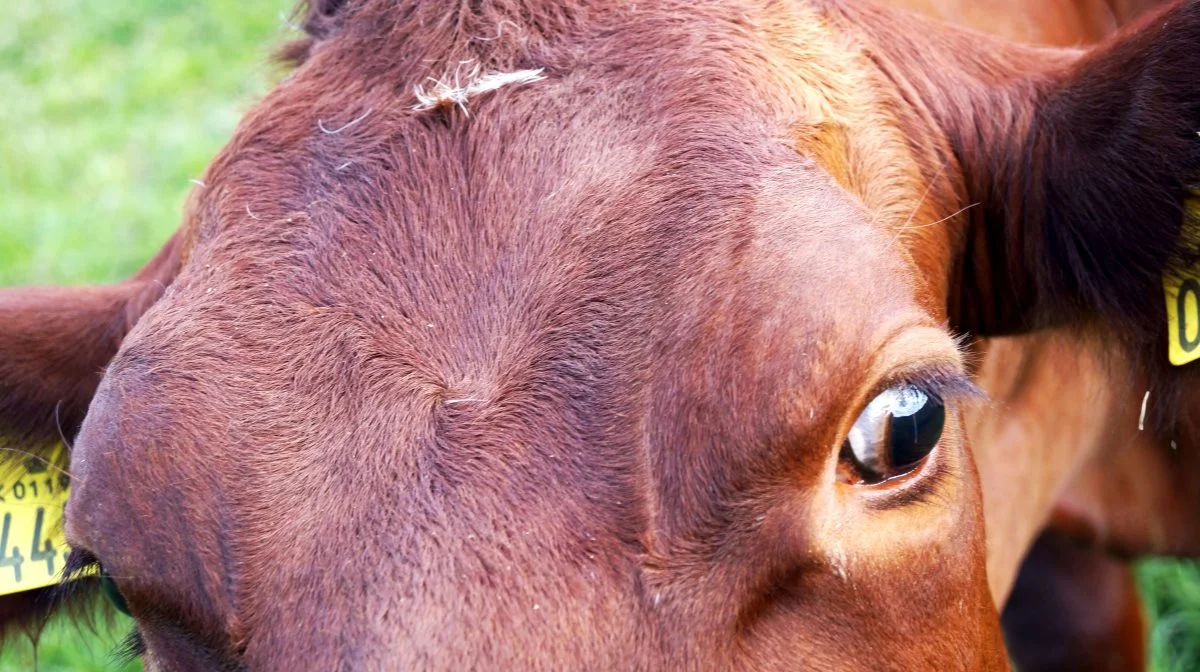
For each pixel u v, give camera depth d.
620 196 1.07
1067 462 1.42
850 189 1.15
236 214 1.10
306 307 1.07
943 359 1.07
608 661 1.02
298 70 1.15
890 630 1.07
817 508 1.05
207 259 1.09
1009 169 1.19
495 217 1.07
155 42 3.26
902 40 1.20
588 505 1.04
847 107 1.16
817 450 1.04
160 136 2.84
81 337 1.24
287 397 1.06
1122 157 1.15
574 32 1.12
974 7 1.34
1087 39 1.42
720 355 1.04
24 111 3.00
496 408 1.05
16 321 1.23
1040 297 1.20
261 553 1.04
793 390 1.04
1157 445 1.43
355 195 1.09
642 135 1.09
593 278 1.06
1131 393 1.21
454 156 1.09
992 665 1.14
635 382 1.04
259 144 1.12
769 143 1.09
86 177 2.71
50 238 2.48
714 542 1.04
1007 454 1.36
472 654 1.02
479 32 1.12
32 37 3.33
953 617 1.09
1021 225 1.20
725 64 1.12
